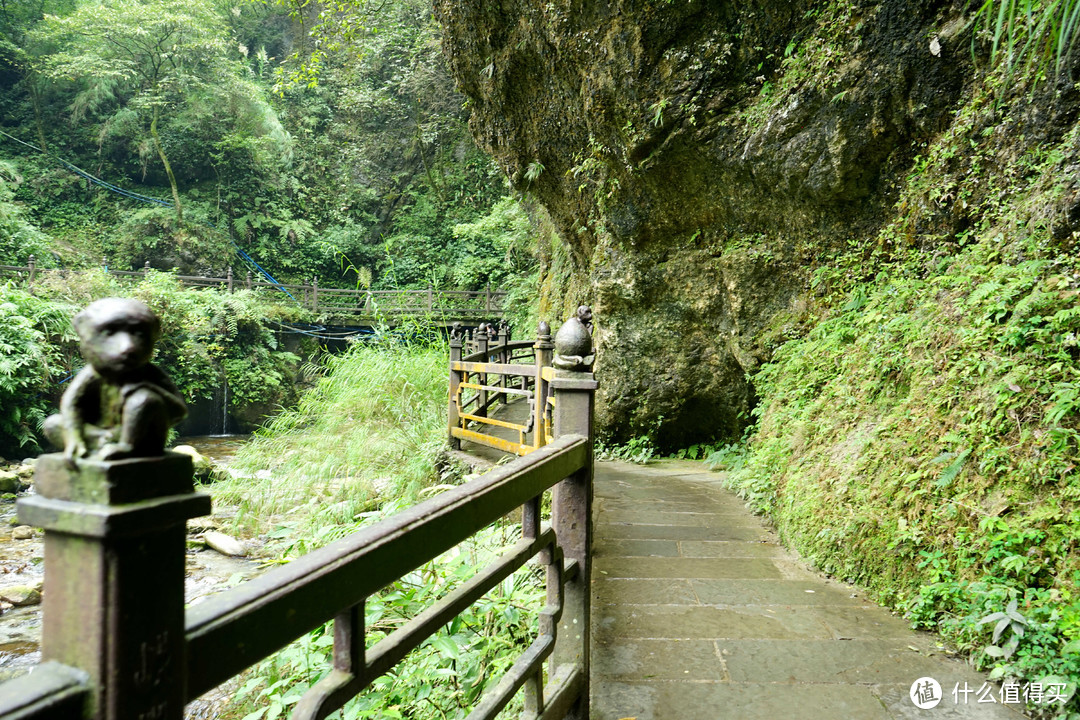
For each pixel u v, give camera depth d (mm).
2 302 11664
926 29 4902
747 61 5836
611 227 7215
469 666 2303
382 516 3893
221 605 857
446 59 7957
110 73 19875
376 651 1171
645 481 6105
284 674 2643
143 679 719
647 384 7352
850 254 5781
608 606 3119
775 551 4016
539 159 7934
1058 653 2324
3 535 6855
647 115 6195
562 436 2184
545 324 5402
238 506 7133
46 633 732
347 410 8398
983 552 2807
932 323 3982
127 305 736
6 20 21391
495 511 1551
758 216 6422
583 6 6156
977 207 4570
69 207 21344
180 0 19828
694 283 6988
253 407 17547
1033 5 2523
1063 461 2738
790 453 4883
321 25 11719
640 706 2240
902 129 5230
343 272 24344
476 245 23234
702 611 3064
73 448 710
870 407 4230
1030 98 4098
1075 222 3469
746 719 2170
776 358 6266
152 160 22438
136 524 701
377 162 25312
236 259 22469
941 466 3232
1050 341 3121
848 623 2939
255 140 22297
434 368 9031
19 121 22062
